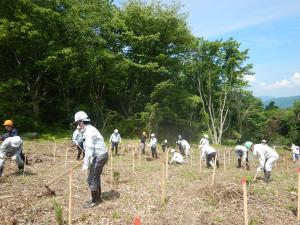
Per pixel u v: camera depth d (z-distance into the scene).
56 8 27.38
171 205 8.46
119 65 31.39
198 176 12.55
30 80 28.62
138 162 16.95
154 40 34.12
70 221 6.98
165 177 12.05
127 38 33.72
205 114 41.38
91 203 8.08
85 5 30.45
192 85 45.25
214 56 42.22
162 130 37.94
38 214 7.57
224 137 48.69
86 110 30.66
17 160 11.11
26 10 24.98
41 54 26.95
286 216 8.38
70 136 26.42
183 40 36.75
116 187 10.02
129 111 36.38
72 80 29.45
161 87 32.94
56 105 31.78
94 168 7.81
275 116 56.28
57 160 15.43
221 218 7.72
